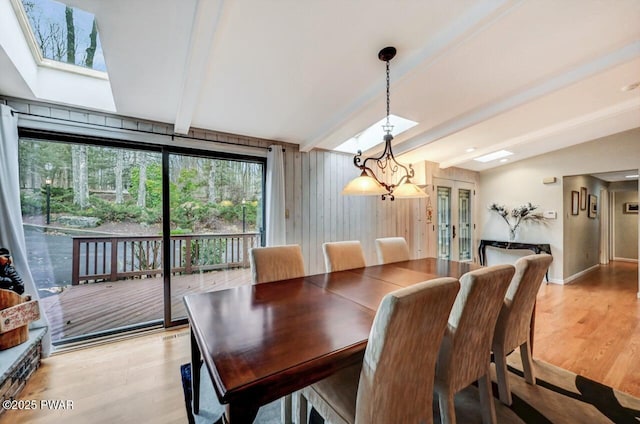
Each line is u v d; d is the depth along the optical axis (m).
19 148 2.33
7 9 1.70
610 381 2.00
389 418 1.06
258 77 2.17
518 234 5.40
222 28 1.59
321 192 3.99
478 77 2.28
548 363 2.25
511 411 1.72
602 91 2.65
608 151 4.23
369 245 4.52
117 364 2.20
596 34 1.80
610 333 2.77
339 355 1.08
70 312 2.61
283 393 0.96
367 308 1.56
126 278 2.85
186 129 2.79
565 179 4.85
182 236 3.04
